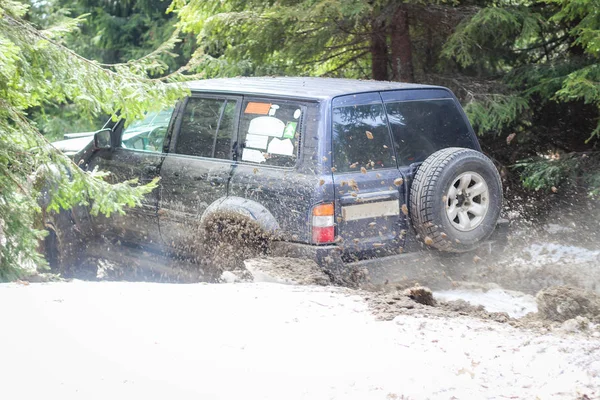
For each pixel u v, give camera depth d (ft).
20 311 16.25
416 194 21.80
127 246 26.37
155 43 62.23
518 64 34.73
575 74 27.86
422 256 22.39
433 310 17.48
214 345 14.73
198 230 23.67
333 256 21.02
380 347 14.75
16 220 23.45
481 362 13.93
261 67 36.83
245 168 22.86
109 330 15.33
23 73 22.49
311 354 14.38
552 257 26.61
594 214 30.91
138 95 22.74
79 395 12.47
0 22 22.31
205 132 24.31
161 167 25.04
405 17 34.12
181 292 18.34
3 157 22.91
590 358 13.87
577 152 31.37
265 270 20.34
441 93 23.84
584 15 29.40
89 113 23.57
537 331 16.03
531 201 32.53
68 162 23.22
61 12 50.37
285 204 21.63
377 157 22.02
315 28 35.35
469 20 32.55
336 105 21.74
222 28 35.65
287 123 22.26
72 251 27.55
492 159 33.99
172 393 12.62
